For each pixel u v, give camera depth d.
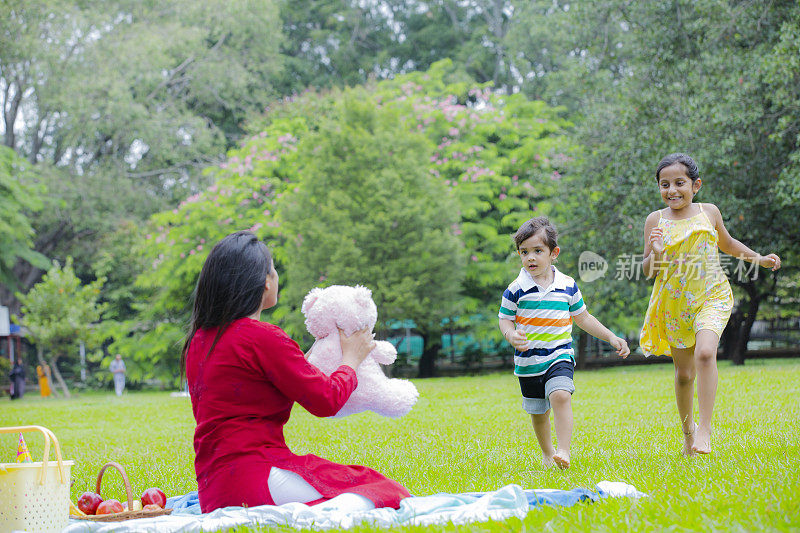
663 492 3.55
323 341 3.52
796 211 16.33
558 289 5.07
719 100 15.93
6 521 3.24
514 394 12.65
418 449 6.49
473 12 38.84
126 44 29.92
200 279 3.36
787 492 3.22
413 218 20.06
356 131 21.19
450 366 27.31
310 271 20.44
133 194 31.30
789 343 26.33
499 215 24.12
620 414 8.46
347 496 3.23
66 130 31.47
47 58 28.47
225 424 3.21
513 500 3.33
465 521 3.07
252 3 33.44
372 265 20.28
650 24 18.09
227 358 3.21
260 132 28.70
